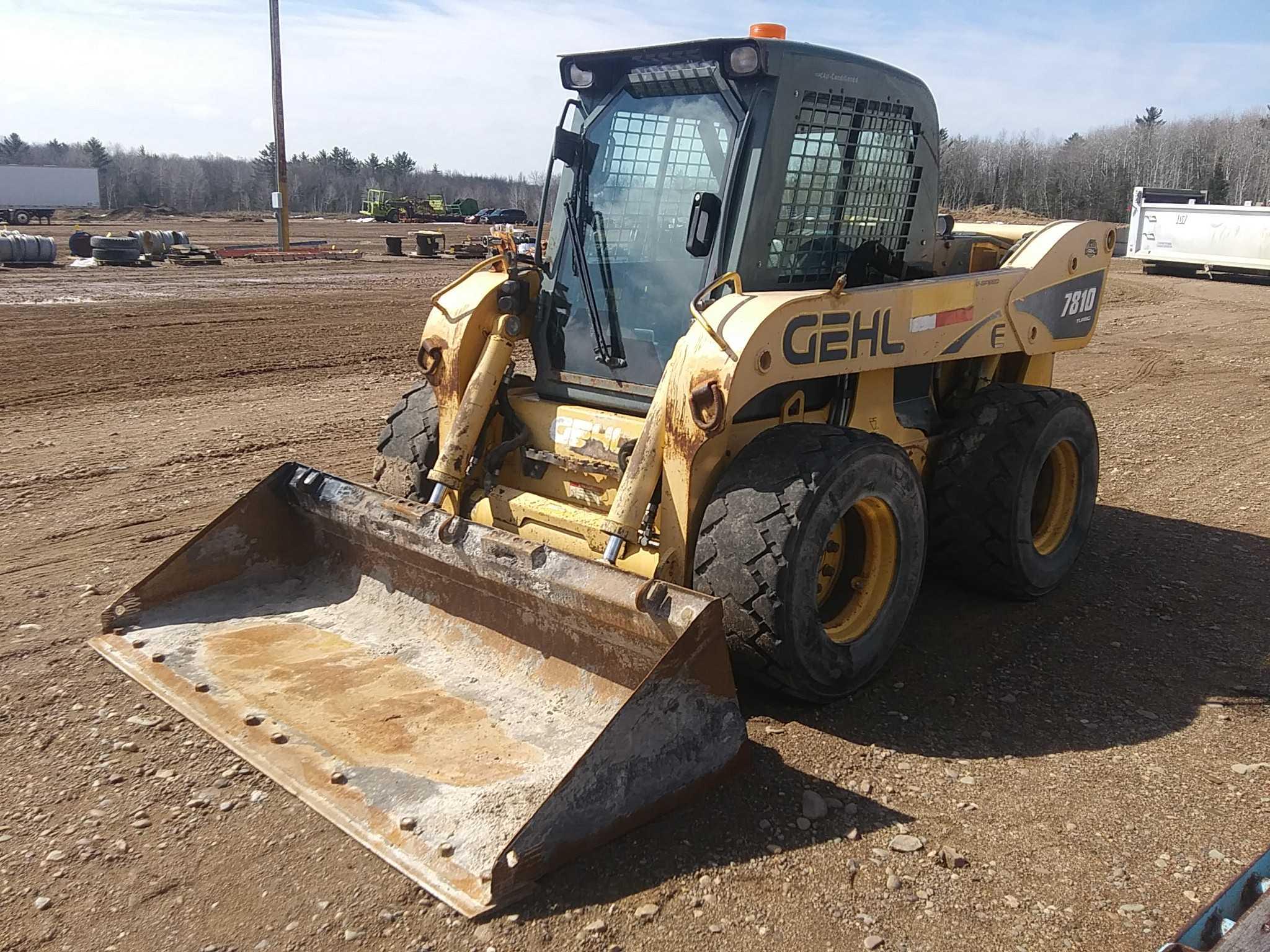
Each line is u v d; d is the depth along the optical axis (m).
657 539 3.93
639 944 2.77
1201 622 5.04
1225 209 24.55
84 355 11.25
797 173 4.19
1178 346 14.41
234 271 21.72
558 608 3.64
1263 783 3.63
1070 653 4.68
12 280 18.03
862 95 4.39
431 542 4.02
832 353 3.97
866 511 4.08
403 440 4.82
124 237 22.23
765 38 4.16
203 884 2.96
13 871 3.00
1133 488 7.34
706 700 3.28
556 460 4.27
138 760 3.55
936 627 4.95
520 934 2.78
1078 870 3.13
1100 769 3.71
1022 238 5.54
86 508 6.23
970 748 3.83
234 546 4.50
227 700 3.73
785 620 3.68
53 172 52.41
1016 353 5.72
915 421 5.00
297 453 7.59
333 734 3.51
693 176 4.18
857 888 3.02
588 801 3.02
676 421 3.77
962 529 5.06
